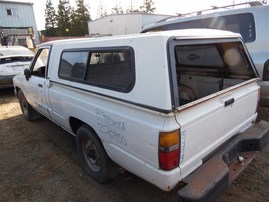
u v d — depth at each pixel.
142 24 21.00
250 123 2.88
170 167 1.84
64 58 3.07
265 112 4.45
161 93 1.78
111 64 2.27
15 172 3.34
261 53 3.88
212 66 3.21
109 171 2.76
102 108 2.37
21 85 4.83
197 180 1.94
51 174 3.25
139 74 1.95
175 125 1.79
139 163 2.07
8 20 27.92
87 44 2.66
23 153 3.87
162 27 5.73
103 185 2.96
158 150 1.83
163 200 2.65
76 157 3.65
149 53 1.89
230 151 2.37
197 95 3.20
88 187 2.94
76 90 2.77
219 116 2.21
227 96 2.31
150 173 1.99
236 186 2.81
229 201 2.58
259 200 2.58
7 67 7.34
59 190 2.92
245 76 2.90
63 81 3.05
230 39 2.53
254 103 2.83
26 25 29.25
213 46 3.04
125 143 2.18
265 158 3.36
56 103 3.34
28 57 7.91
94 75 2.51
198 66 3.36
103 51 2.36
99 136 2.54
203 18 4.86
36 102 4.22
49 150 3.93
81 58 2.73
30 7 29.22
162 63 1.79
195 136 1.98
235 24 4.34
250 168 3.15
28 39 21.28
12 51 8.05
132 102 1.99
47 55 3.59
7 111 6.20
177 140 1.81
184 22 5.23
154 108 1.81
